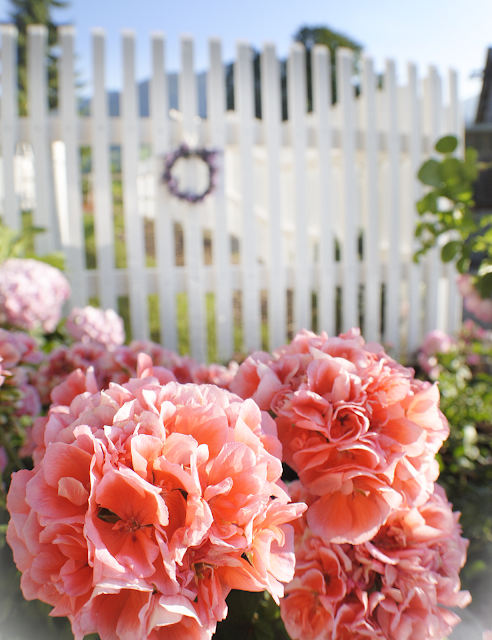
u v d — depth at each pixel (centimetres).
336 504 64
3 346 98
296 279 356
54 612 48
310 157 453
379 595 61
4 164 284
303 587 65
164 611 44
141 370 74
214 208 329
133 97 306
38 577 48
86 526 45
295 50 337
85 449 51
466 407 238
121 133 308
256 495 50
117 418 52
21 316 184
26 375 111
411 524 68
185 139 317
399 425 65
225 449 51
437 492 81
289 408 66
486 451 245
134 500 49
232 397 65
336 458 64
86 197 850
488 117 784
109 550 45
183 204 325
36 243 291
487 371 316
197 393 58
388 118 366
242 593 65
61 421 58
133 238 314
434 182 174
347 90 355
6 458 101
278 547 55
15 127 286
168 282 327
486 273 182
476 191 532
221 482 49
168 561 45
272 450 60
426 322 393
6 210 286
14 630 67
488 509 182
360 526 62
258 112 1120
